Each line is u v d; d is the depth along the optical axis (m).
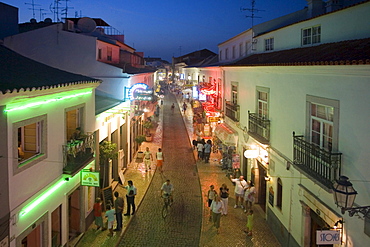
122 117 17.69
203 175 18.00
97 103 14.71
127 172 18.38
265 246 10.61
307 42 12.90
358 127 6.52
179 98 57.25
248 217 11.27
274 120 11.38
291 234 9.79
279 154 10.80
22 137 8.43
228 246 10.60
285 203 10.33
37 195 8.09
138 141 21.50
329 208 7.43
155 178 17.56
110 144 13.77
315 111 8.44
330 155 7.07
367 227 6.07
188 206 13.89
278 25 18.81
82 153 10.45
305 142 8.32
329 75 7.58
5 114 6.81
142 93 18.78
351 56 6.86
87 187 11.64
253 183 14.23
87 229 11.60
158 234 11.43
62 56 16.91
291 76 9.81
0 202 6.61
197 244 10.76
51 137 8.91
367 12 9.31
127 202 12.82
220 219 12.55
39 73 9.20
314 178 7.77
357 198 6.54
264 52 17.53
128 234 11.41
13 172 7.09
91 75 17.19
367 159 6.22
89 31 18.95
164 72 87.62
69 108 10.07
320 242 6.87
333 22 11.04
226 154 19.34
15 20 16.52
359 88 6.49
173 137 28.03
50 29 16.67
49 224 8.80
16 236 7.21
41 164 8.32
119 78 17.23
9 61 9.27
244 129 15.11
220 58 29.45
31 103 7.72
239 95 16.48
